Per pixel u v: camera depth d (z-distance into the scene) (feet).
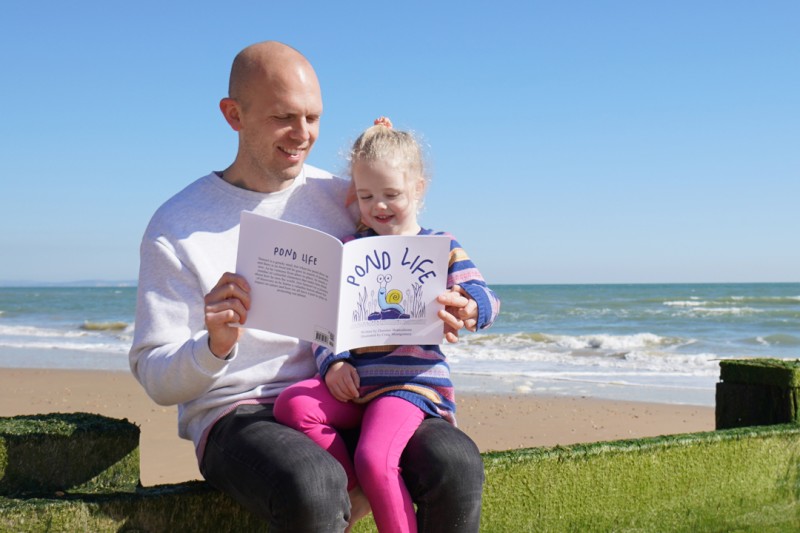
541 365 58.70
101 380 47.57
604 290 286.66
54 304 196.75
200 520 8.91
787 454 13.88
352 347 8.46
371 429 8.35
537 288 339.98
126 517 8.43
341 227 10.52
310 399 8.64
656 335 88.12
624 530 12.21
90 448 8.95
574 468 11.70
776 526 13.79
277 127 9.41
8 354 67.97
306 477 7.34
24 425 8.94
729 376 15.24
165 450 26.86
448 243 8.77
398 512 7.82
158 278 9.18
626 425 33.91
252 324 8.33
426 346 9.15
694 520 12.90
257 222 8.23
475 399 41.06
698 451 12.94
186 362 8.20
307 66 9.64
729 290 267.18
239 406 8.88
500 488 11.00
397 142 9.79
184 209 9.62
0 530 7.74
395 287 8.70
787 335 86.17
